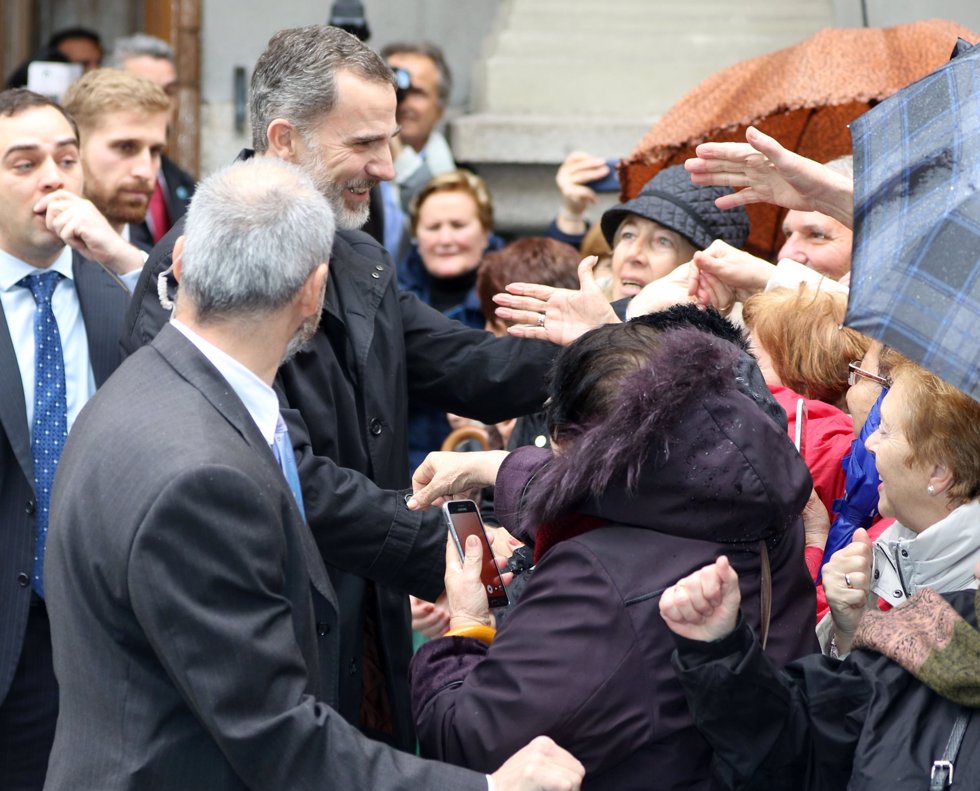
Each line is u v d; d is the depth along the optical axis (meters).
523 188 6.48
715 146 2.82
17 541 3.37
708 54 6.46
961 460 2.34
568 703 2.20
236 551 2.20
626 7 6.58
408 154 6.24
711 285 3.25
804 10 6.50
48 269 3.56
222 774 2.26
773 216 4.17
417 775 2.24
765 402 2.36
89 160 4.62
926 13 6.38
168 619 2.17
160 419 2.28
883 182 2.23
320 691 2.41
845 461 2.89
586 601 2.23
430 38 7.27
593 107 6.47
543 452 2.52
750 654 2.15
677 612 2.13
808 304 3.04
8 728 3.38
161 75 6.46
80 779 2.25
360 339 3.07
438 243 5.39
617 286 3.73
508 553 2.97
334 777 2.22
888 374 2.62
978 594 2.16
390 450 3.12
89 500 2.26
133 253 3.45
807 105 3.85
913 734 2.11
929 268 2.07
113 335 3.57
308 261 2.38
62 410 3.48
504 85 6.53
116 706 2.24
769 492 2.22
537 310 3.14
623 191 4.29
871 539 2.72
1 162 3.49
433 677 2.44
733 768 2.19
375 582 3.10
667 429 2.21
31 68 5.96
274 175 2.42
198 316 2.39
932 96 2.32
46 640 3.40
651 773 2.24
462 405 3.32
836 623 2.54
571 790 2.14
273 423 2.45
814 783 2.23
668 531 2.26
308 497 2.82
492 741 2.25
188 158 7.24
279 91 2.99
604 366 2.30
